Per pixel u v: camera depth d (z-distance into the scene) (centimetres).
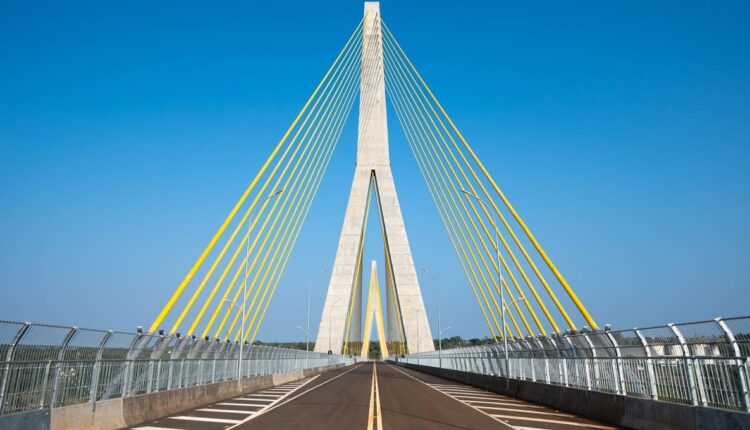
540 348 2655
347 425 1590
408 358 7606
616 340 1747
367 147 7900
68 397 1370
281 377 4097
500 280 3397
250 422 1659
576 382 2111
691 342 1358
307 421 1684
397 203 7775
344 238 7825
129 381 1705
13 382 1172
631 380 1647
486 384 3603
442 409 2095
